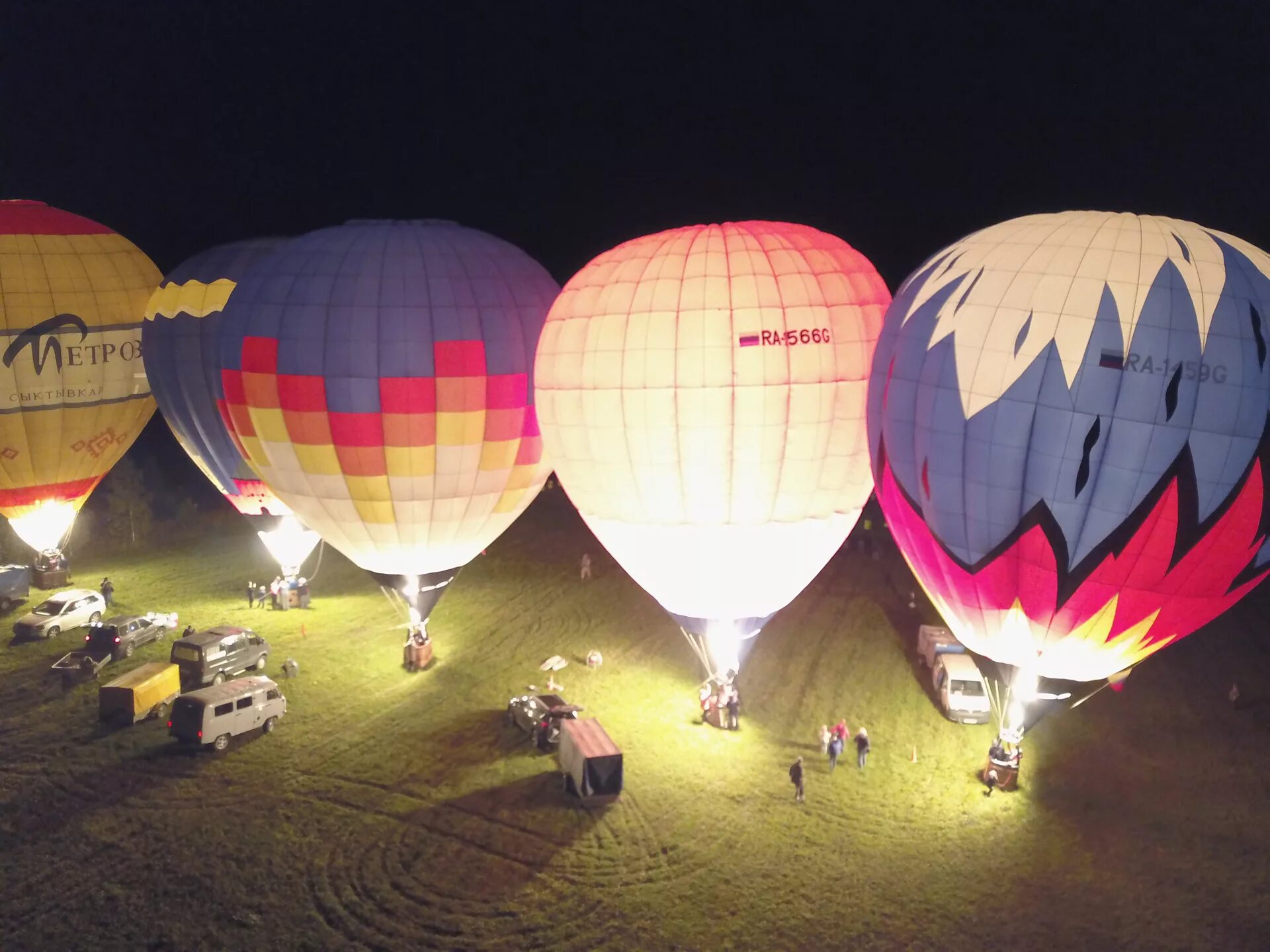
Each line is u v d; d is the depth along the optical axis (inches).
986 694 914.7
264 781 807.1
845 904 661.9
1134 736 900.6
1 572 1219.9
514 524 1604.3
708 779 816.3
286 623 1159.6
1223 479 620.7
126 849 714.8
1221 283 625.0
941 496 696.4
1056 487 643.5
